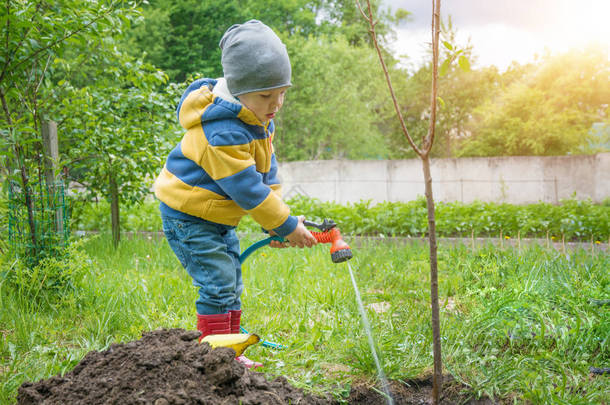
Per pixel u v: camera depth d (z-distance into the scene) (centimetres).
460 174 1495
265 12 2269
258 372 215
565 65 1969
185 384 171
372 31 188
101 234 607
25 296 321
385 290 394
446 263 491
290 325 299
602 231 707
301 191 1548
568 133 1894
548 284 372
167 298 340
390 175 1527
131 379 172
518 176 1487
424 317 303
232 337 213
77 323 299
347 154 2219
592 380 233
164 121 576
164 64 1997
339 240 235
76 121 491
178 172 233
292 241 235
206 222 236
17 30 340
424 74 2209
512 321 286
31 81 393
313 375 226
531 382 227
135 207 802
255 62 212
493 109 2030
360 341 254
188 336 199
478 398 219
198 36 2062
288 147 2047
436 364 198
